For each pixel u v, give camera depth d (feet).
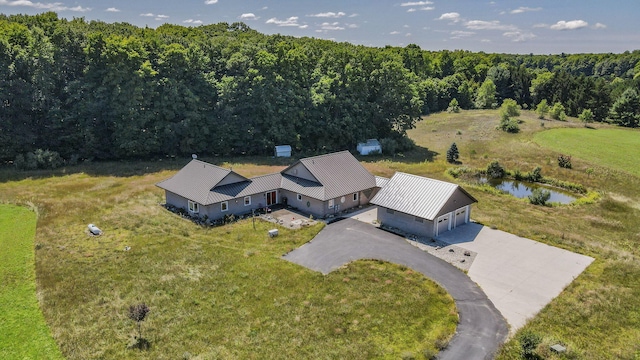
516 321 80.43
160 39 229.66
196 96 207.82
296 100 221.46
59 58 194.08
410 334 76.48
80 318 80.84
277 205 144.46
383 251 109.40
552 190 173.06
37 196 145.89
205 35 318.45
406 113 240.12
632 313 82.43
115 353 71.67
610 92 353.72
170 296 88.17
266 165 197.47
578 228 127.44
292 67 223.51
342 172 143.54
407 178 129.29
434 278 96.12
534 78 429.38
